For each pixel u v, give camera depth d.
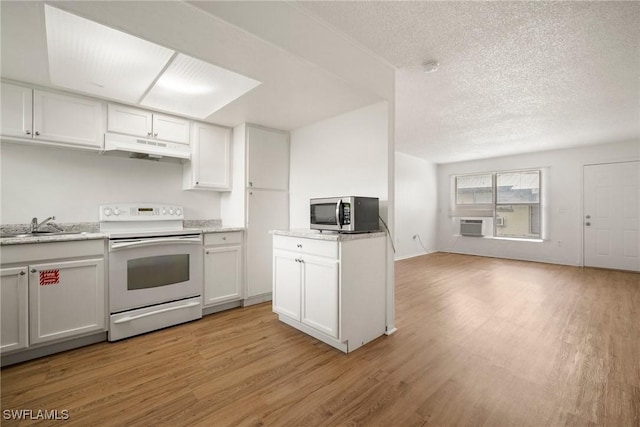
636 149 4.82
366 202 2.34
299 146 3.36
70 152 2.54
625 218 4.92
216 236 2.93
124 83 2.23
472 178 6.78
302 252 2.40
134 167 2.89
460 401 1.59
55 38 1.67
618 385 1.72
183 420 1.45
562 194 5.53
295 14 1.77
